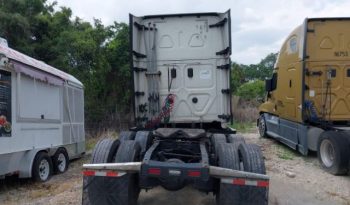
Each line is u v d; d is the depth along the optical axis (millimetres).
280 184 8023
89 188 5262
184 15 7820
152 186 5512
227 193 5031
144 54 7871
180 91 7844
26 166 8328
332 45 10328
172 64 7852
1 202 6934
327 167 9156
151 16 7801
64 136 10680
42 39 18438
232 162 5547
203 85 7816
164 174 4984
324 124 10156
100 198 5242
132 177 5496
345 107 10383
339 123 10586
